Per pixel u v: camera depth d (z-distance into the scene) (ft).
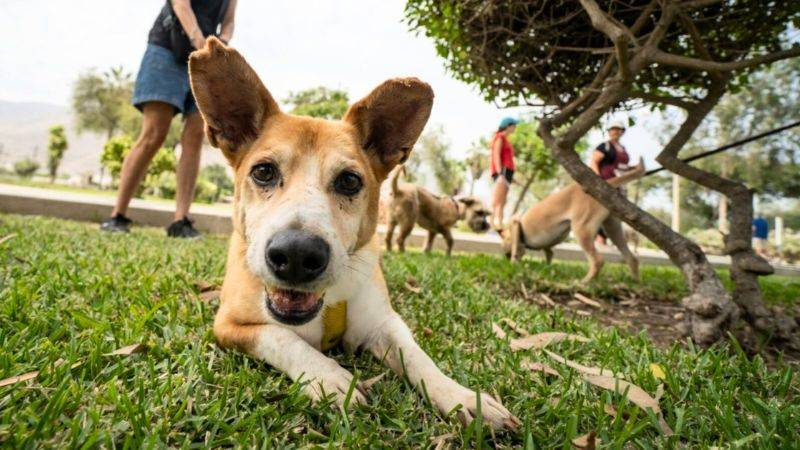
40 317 1.05
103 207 4.27
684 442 0.79
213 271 1.85
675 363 1.18
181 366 0.90
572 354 1.22
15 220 3.00
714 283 1.40
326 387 0.85
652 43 1.57
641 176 2.72
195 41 2.49
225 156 1.17
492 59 2.12
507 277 2.52
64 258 1.82
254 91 1.14
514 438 0.77
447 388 0.87
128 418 0.69
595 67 2.17
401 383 0.95
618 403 0.88
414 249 4.97
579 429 0.80
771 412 0.86
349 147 1.12
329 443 0.65
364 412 0.80
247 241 1.05
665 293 2.51
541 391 0.93
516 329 1.43
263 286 1.04
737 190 1.58
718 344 1.33
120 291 1.39
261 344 0.97
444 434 0.74
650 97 1.88
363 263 1.13
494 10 1.90
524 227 3.57
